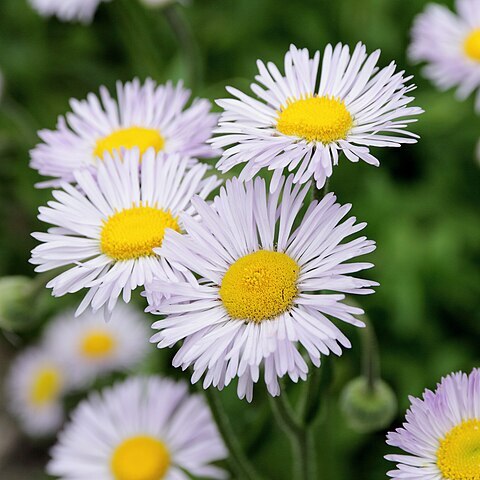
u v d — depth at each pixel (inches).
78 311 10.4
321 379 11.1
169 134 11.6
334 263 10.0
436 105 16.3
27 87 18.7
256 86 10.7
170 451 13.2
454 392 10.0
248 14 17.9
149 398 13.4
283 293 10.1
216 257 10.3
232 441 11.5
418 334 15.2
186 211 10.7
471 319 15.3
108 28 19.0
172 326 10.1
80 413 13.6
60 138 11.7
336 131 10.3
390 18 17.6
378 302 15.1
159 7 15.2
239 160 10.1
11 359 19.2
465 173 16.3
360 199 15.9
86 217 10.9
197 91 15.6
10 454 18.2
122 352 16.7
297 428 11.3
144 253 10.6
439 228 15.5
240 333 10.1
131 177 10.9
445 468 9.9
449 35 16.1
